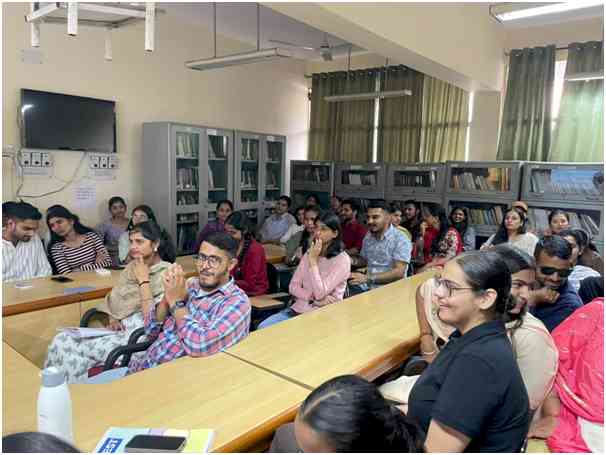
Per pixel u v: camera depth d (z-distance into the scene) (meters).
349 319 2.12
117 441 1.10
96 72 4.68
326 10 2.62
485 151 5.64
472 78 4.64
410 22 3.46
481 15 4.66
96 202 4.80
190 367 1.58
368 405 0.81
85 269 3.51
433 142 5.85
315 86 6.87
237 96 6.20
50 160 4.36
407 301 2.43
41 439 0.65
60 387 1.02
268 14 5.06
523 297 1.33
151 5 2.08
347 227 5.40
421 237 4.93
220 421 1.24
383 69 6.20
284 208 5.92
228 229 3.27
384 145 6.24
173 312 1.83
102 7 2.14
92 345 2.22
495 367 1.04
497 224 5.16
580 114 4.86
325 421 0.79
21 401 1.34
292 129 7.08
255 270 3.36
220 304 1.81
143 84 5.11
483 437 1.07
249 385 1.46
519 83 5.18
